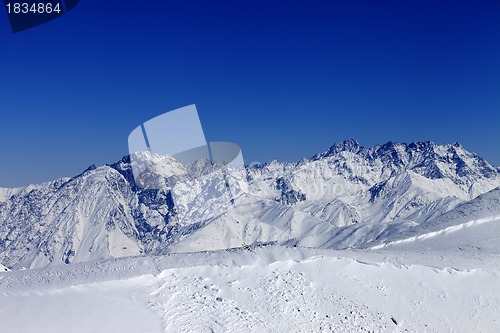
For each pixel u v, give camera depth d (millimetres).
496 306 44938
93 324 39469
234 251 51812
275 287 45438
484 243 62969
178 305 42594
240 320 41219
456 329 42531
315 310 43312
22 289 44844
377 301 44875
